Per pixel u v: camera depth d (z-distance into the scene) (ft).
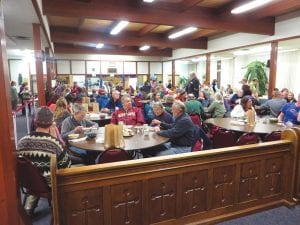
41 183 6.37
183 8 16.49
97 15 15.24
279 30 20.47
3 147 4.38
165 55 40.68
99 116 14.97
